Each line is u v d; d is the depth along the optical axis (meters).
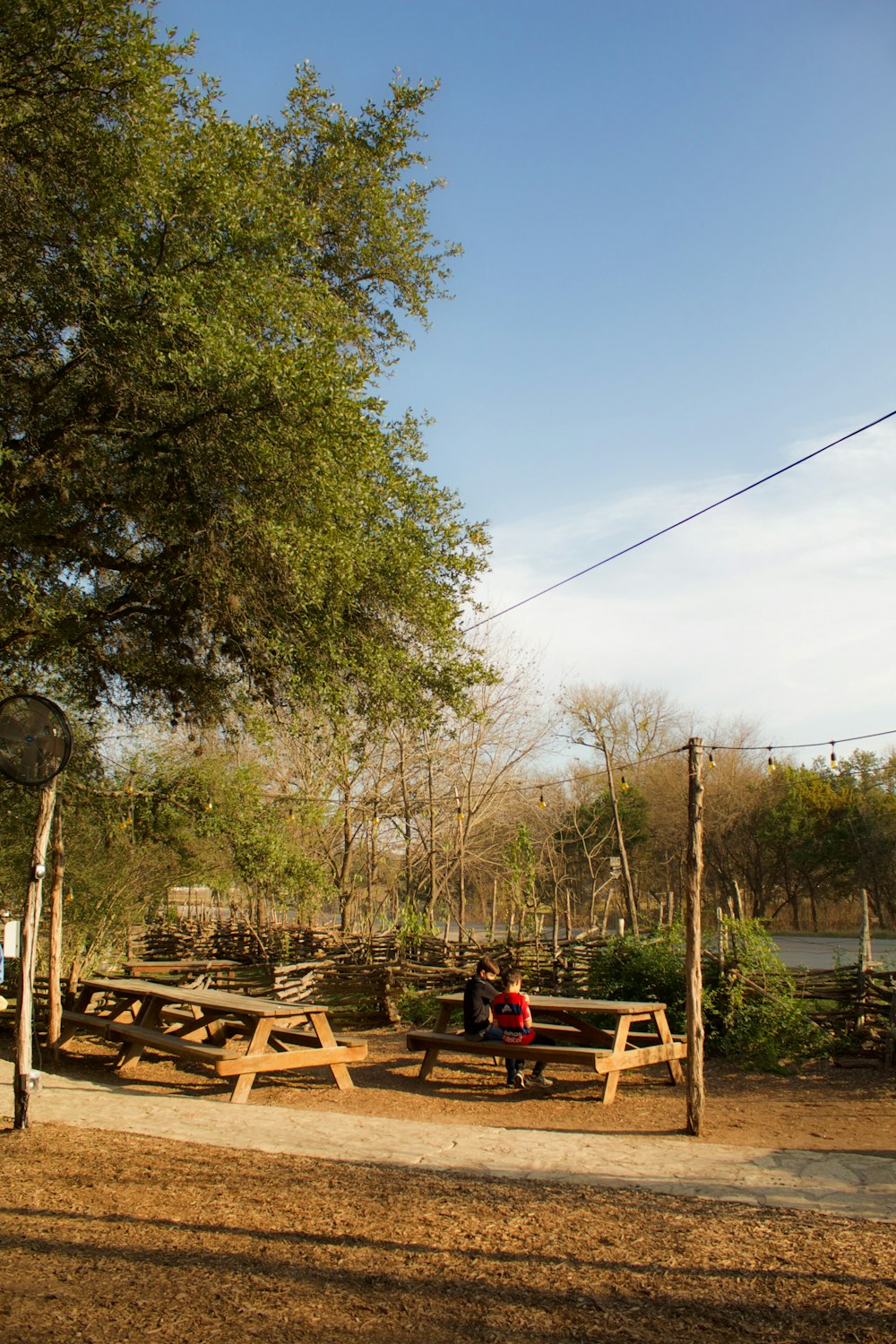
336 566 9.62
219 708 12.30
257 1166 6.29
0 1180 5.71
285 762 24.66
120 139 9.02
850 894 42.81
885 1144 7.29
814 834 41.25
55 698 12.76
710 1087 9.66
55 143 9.04
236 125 9.83
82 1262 4.32
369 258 12.75
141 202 9.01
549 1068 10.81
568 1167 6.46
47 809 7.62
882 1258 4.49
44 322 9.40
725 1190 5.85
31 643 10.73
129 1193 5.50
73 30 8.74
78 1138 7.02
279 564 9.64
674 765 44.72
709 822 44.19
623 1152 6.95
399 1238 4.75
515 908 23.36
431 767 27.34
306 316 9.96
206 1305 3.86
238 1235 4.77
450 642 11.23
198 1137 7.25
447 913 27.11
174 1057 11.80
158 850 17.34
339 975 14.41
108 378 9.20
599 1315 3.80
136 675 11.98
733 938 11.64
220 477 9.24
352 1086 9.76
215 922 22.56
